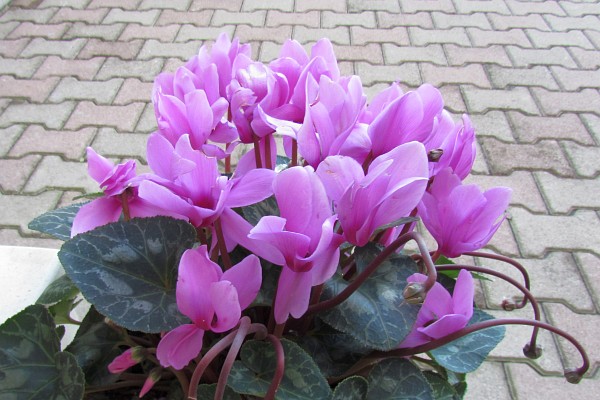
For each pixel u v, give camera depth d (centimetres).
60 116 195
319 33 233
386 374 62
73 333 105
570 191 176
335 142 58
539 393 135
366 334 58
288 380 57
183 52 222
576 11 250
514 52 226
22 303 98
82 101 200
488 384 136
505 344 142
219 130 67
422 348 62
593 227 167
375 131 59
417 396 61
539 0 258
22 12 241
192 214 55
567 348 142
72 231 62
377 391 61
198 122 62
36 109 197
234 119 65
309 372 57
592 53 227
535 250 162
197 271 49
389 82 211
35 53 220
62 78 209
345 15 243
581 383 137
